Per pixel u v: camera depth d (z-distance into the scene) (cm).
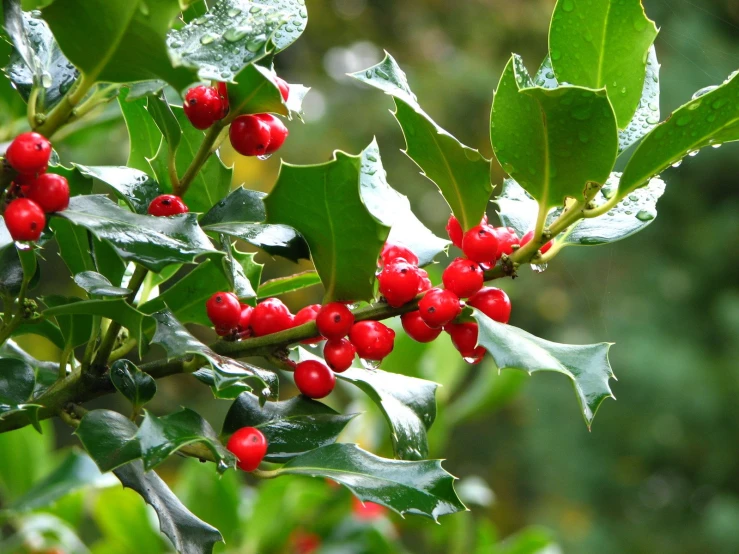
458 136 280
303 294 221
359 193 45
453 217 48
